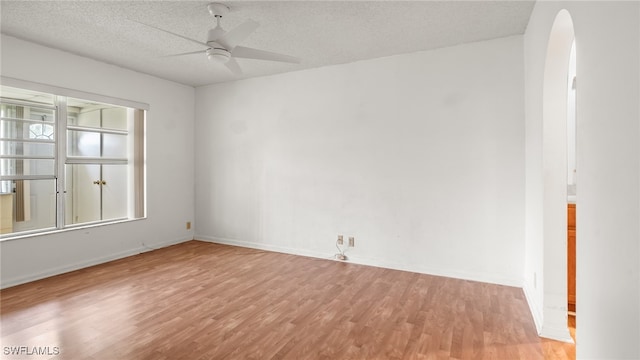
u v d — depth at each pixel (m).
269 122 4.69
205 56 3.88
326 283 3.39
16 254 3.33
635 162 0.90
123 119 4.93
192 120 5.30
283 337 2.32
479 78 3.42
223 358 2.06
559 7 1.75
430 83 3.65
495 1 2.60
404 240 3.82
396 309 2.77
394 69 3.83
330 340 2.28
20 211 4.59
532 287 2.84
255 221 4.84
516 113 3.26
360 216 4.07
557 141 2.27
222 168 5.11
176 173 5.06
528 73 3.00
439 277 3.58
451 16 2.86
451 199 3.57
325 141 4.28
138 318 2.59
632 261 0.93
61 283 3.35
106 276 3.57
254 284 3.35
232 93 4.98
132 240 4.45
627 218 0.95
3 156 3.43
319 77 4.29
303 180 4.45
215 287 3.26
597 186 1.17
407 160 3.79
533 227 2.79
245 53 2.81
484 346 2.21
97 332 2.37
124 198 5.01
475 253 3.47
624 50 0.96
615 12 1.02
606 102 1.09
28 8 2.74
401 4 2.65
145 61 4.06
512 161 3.29
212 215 5.22
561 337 2.28
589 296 1.24
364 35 3.26
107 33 3.24
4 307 2.78
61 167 3.77
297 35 3.27
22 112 3.84
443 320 2.57
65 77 3.71
